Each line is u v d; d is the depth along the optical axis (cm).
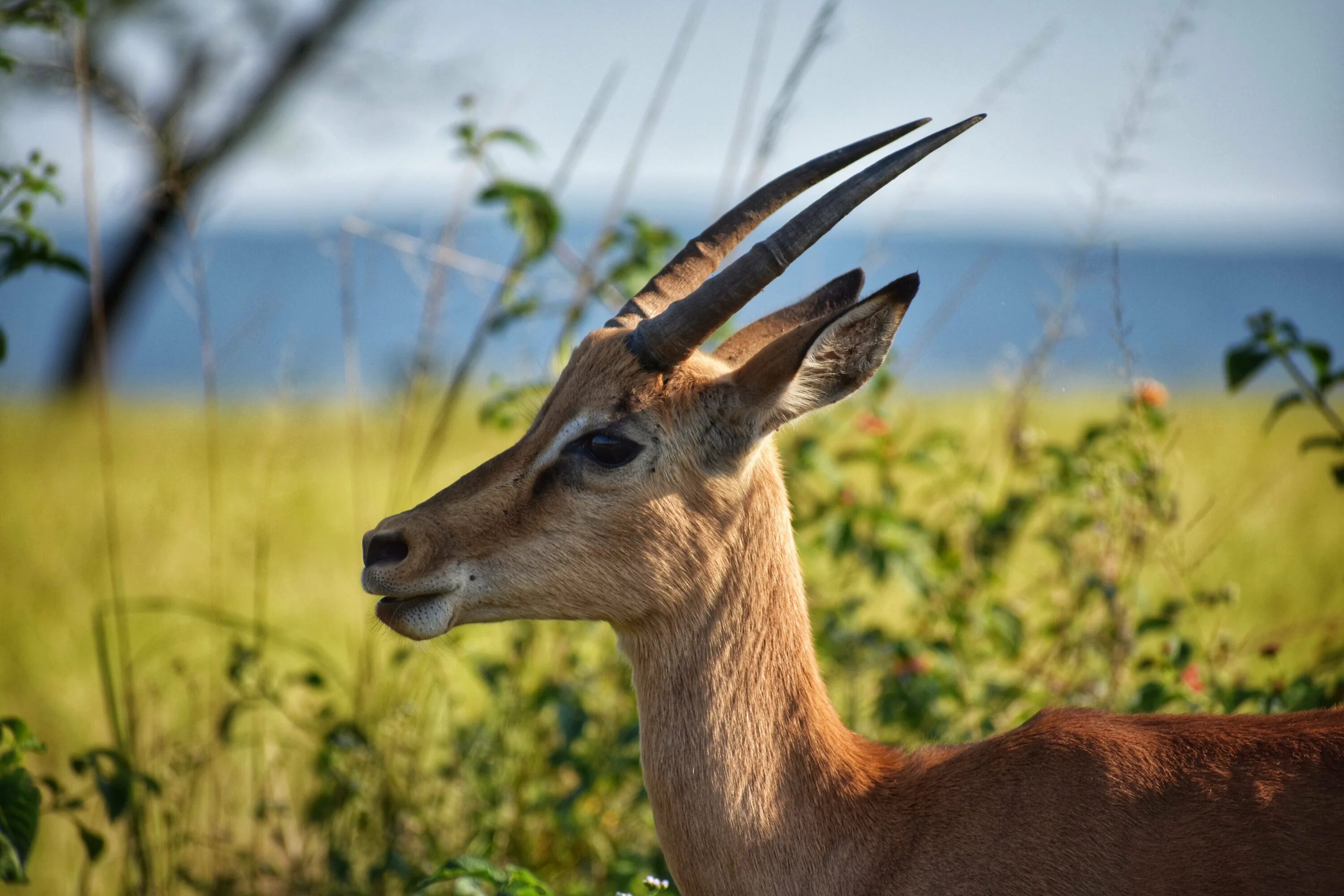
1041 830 684
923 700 1034
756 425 759
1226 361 1003
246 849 1099
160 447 2489
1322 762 666
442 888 984
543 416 786
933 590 1117
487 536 752
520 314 1192
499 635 1366
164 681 1362
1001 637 1144
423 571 743
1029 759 710
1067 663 1137
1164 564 1117
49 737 1317
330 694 1371
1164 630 1019
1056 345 1225
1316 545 1645
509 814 1069
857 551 1123
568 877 1030
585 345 789
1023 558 1538
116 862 1109
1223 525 1424
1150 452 1077
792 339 734
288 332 1493
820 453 1135
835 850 725
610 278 1169
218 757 1161
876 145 813
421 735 1141
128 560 1792
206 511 1906
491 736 1098
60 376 3897
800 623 783
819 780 741
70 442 2638
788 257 735
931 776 735
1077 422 2516
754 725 751
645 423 756
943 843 703
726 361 838
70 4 1030
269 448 1474
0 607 1653
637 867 937
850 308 721
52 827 1173
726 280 744
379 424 2395
